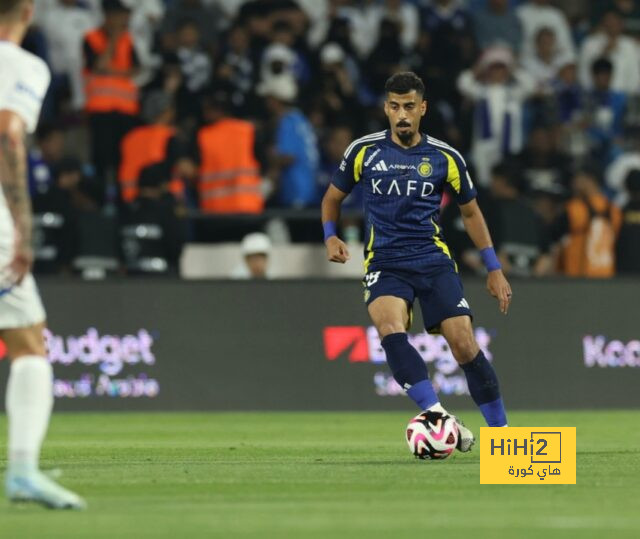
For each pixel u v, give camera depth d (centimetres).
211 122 7081
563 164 7756
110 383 6028
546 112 8244
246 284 6156
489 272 3644
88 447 4100
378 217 3550
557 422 5459
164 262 6550
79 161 6675
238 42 7819
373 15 8538
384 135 3575
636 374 6334
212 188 7050
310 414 5978
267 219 6881
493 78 8044
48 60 7756
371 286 3556
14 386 2425
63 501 2408
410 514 2388
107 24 7225
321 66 7931
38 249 6500
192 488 2816
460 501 2594
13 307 2444
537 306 6269
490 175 7231
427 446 3450
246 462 3491
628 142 8369
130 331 6062
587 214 7038
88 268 6488
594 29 9169
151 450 3966
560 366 6262
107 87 7194
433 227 3556
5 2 2506
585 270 7056
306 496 2675
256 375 6119
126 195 6962
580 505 2534
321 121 7725
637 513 2417
